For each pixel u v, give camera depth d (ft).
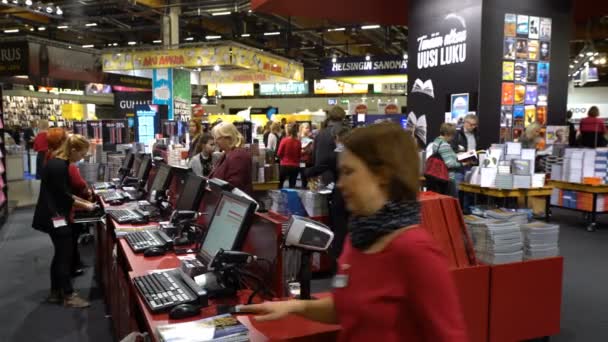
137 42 54.85
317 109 89.30
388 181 3.63
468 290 10.00
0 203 25.30
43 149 33.09
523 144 23.91
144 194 16.98
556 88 25.29
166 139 26.00
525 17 24.02
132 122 28.17
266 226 7.10
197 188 10.67
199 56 37.17
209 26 51.65
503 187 20.65
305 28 49.52
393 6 30.76
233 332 5.57
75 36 55.88
